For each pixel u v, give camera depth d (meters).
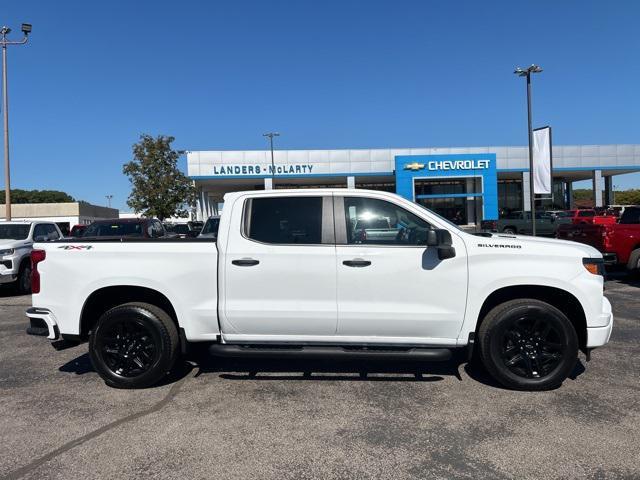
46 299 5.13
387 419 4.33
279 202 5.03
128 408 4.63
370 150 42.09
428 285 4.80
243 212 5.02
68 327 5.10
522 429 4.09
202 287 4.96
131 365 5.13
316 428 4.17
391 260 4.80
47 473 3.51
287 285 4.87
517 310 4.79
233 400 4.80
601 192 44.06
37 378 5.53
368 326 4.85
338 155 42.06
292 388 5.11
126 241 5.12
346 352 4.81
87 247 5.10
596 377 5.29
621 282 12.02
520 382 4.84
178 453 3.77
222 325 4.97
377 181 46.56
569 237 12.88
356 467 3.55
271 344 5.00
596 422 4.20
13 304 10.89
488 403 4.63
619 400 4.66
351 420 4.32
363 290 4.82
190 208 44.97
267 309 4.88
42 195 111.94
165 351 5.04
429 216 4.96
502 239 4.93
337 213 4.98
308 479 3.40
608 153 43.59
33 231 13.39
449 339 4.87
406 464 3.58
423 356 4.77
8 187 25.70
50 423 4.32
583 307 4.79
